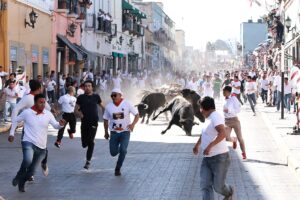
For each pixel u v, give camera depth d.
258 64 86.69
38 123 12.16
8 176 13.86
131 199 11.31
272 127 23.53
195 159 16.28
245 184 12.81
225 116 15.96
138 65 83.69
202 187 9.88
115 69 67.00
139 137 21.80
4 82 29.05
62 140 20.81
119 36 69.25
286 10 56.47
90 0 53.78
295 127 21.08
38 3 39.03
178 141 20.53
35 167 12.18
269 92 38.94
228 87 16.02
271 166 15.12
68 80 35.53
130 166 15.16
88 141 14.68
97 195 11.70
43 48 40.66
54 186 12.62
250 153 17.38
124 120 13.91
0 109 29.20
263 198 11.41
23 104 13.03
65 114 18.97
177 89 30.56
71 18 47.81
